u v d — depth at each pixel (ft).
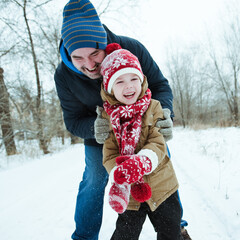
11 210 8.80
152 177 4.49
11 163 24.00
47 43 35.32
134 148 4.27
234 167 12.12
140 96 4.36
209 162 14.29
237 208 7.36
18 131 30.58
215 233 6.41
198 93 88.22
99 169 5.94
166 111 4.72
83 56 4.51
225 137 25.72
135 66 4.20
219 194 8.77
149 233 6.70
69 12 4.66
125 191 3.74
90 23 4.47
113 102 4.46
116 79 4.18
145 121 4.46
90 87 5.52
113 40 5.38
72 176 13.17
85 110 6.30
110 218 7.98
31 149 27.94
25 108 33.83
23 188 11.44
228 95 62.64
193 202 8.68
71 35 4.40
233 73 60.39
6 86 32.58
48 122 34.83
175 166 15.11
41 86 36.04
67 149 32.55
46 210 8.72
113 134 4.61
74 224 7.57
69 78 5.58
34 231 7.22
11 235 7.05
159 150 3.99
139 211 4.63
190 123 57.11
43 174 14.01
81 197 6.24
